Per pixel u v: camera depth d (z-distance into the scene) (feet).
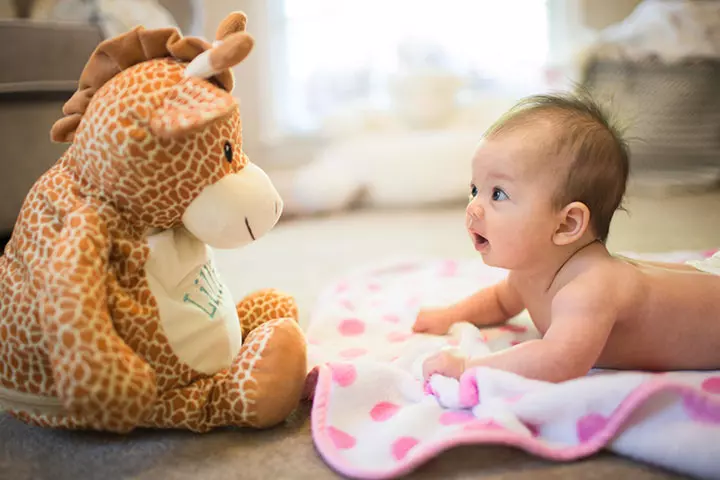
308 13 9.66
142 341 2.45
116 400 2.18
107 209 2.46
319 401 2.56
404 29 10.00
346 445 2.41
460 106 9.77
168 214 2.55
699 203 7.73
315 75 9.89
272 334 2.64
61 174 2.58
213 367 2.66
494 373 2.49
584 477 2.22
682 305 2.73
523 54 10.13
